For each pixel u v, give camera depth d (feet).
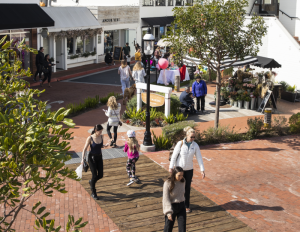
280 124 47.78
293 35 77.25
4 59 15.14
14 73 15.20
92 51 103.24
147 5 121.70
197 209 26.07
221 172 33.63
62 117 11.71
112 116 37.91
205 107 58.54
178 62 41.57
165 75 75.61
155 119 48.03
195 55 40.50
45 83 74.08
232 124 49.57
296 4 76.02
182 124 41.29
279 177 32.99
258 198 28.48
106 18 104.01
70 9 92.58
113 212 25.02
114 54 103.55
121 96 64.08
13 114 12.62
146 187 29.14
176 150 24.11
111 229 22.88
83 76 85.61
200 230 23.13
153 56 95.50
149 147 38.09
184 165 24.11
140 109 49.34
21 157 11.78
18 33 71.92
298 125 47.14
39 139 11.75
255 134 45.06
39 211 12.48
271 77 62.54
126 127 46.50
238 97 58.29
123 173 31.89
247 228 23.71
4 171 11.62
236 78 62.49
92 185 26.63
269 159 37.63
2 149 10.85
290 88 69.15
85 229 22.72
